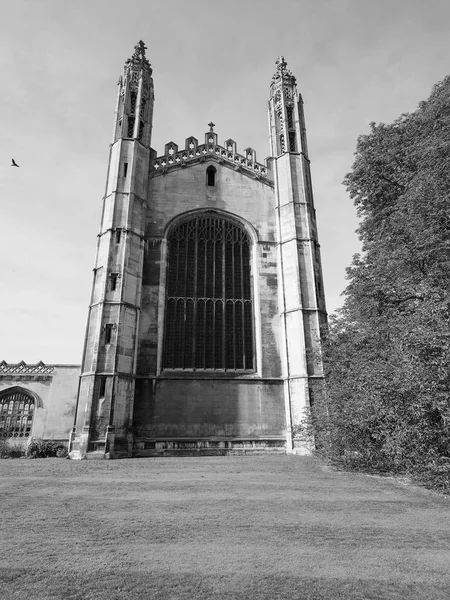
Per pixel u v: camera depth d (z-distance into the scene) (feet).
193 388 91.25
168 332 97.04
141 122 112.27
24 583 17.65
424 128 71.67
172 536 24.57
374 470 56.90
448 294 47.14
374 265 63.00
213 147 118.21
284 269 102.53
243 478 49.60
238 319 101.35
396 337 48.98
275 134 119.14
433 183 59.21
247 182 113.50
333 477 51.29
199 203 108.78
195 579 18.13
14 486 42.60
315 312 95.35
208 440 87.40
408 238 61.46
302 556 21.34
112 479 48.14
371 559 21.01
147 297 96.68
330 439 63.21
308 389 88.38
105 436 78.43
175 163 111.04
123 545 22.82
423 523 28.45
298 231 103.65
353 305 67.00
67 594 16.61
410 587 17.58
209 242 107.04
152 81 119.85
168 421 88.07
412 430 41.83
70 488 41.52
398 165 76.43
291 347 95.20
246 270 106.32
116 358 83.82
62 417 113.09
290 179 108.88
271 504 34.12
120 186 100.17
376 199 80.23
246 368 97.25
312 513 31.09
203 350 96.89
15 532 25.23
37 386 115.44
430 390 40.24
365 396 50.37
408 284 53.62
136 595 16.55
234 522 27.96
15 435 112.16
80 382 85.15
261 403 92.53
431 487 42.57
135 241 96.73
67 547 22.44
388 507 33.55
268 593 16.83
